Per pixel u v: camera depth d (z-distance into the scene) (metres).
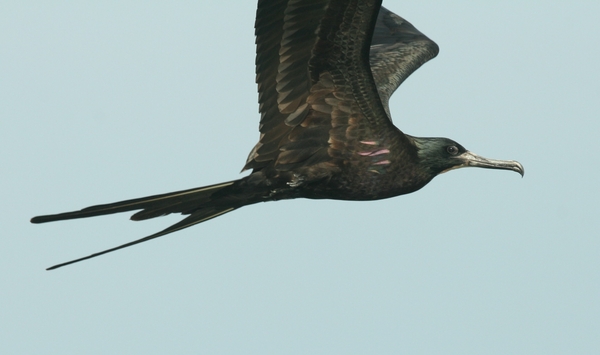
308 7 11.62
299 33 11.88
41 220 12.20
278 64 12.12
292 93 12.34
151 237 12.95
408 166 13.18
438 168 13.67
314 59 12.05
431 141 13.63
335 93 12.30
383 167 12.82
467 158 13.88
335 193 12.97
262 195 12.95
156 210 12.74
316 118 12.48
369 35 11.76
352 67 12.06
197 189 12.62
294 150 12.62
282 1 11.59
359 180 12.82
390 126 12.70
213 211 13.18
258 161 12.71
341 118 12.48
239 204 13.12
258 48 11.96
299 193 12.95
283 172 12.67
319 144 12.61
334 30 11.78
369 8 11.52
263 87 12.27
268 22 11.77
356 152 12.65
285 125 12.52
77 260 12.62
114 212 12.44
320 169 12.70
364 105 12.38
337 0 11.52
